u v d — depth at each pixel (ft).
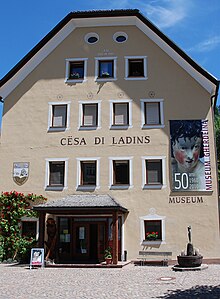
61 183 77.36
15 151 79.15
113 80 80.43
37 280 49.73
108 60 82.07
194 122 76.48
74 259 73.00
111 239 69.46
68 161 77.30
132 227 73.15
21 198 76.07
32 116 80.59
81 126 78.59
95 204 67.05
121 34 83.41
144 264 69.00
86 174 77.36
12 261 73.36
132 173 75.41
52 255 70.03
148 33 81.71
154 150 76.02
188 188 73.56
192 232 71.82
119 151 76.64
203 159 74.64
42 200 75.87
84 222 74.33
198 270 59.06
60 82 81.71
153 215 73.15
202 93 77.61
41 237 66.69
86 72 81.56
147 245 72.08
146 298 36.76
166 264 68.44
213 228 71.61
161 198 73.72
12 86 82.74
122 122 78.79
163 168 74.95
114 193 74.90
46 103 81.00
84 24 83.92
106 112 78.89
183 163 74.79
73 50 83.20
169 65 79.77
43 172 77.51
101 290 41.65
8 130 80.48
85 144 77.71
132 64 82.33
